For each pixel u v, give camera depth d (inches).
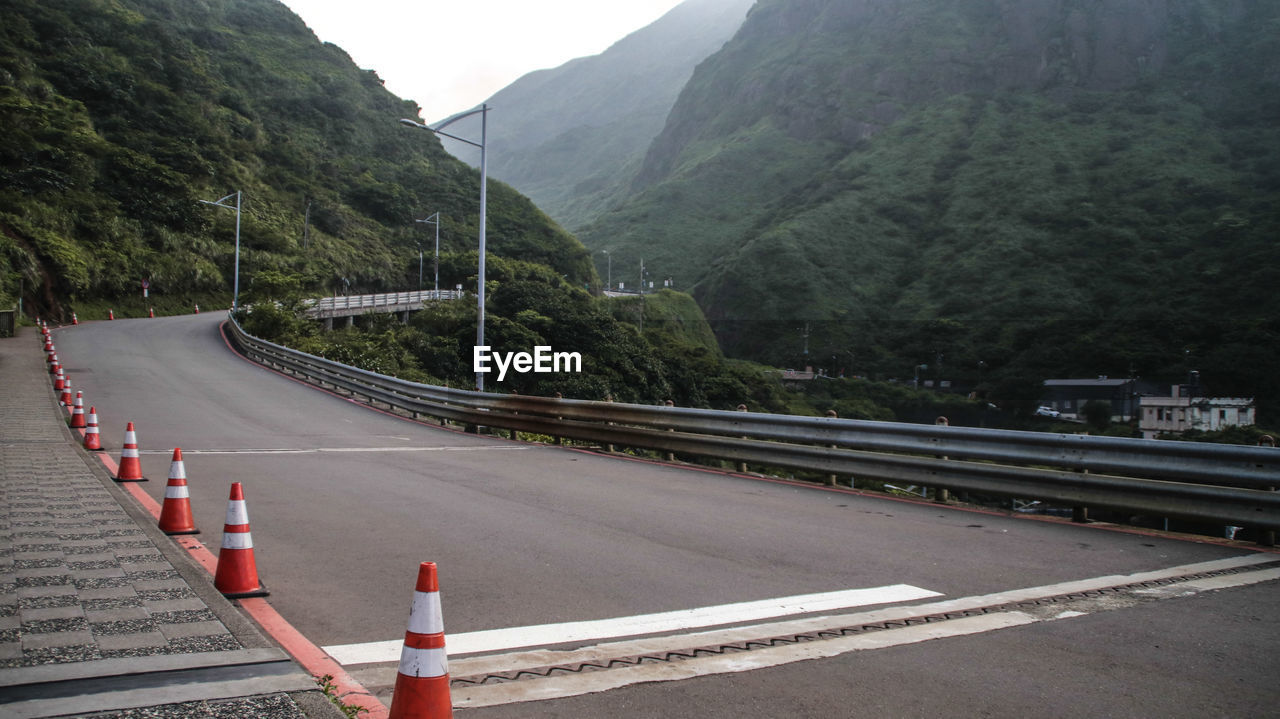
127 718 130.8
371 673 171.8
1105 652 189.2
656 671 174.4
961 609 223.6
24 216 2106.3
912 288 5782.5
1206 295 4165.8
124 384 983.6
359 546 289.0
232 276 2785.4
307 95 4756.4
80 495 338.0
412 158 4963.1
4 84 2706.7
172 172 2871.6
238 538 223.8
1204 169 5949.8
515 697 159.2
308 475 454.3
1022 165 6855.3
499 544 294.7
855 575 259.3
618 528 326.0
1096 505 351.6
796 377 4633.4
